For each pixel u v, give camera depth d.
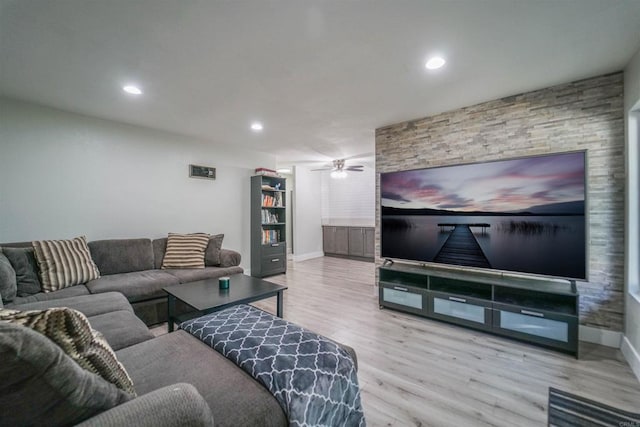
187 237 3.80
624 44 1.95
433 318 2.96
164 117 3.40
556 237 2.45
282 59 2.13
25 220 2.95
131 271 3.31
